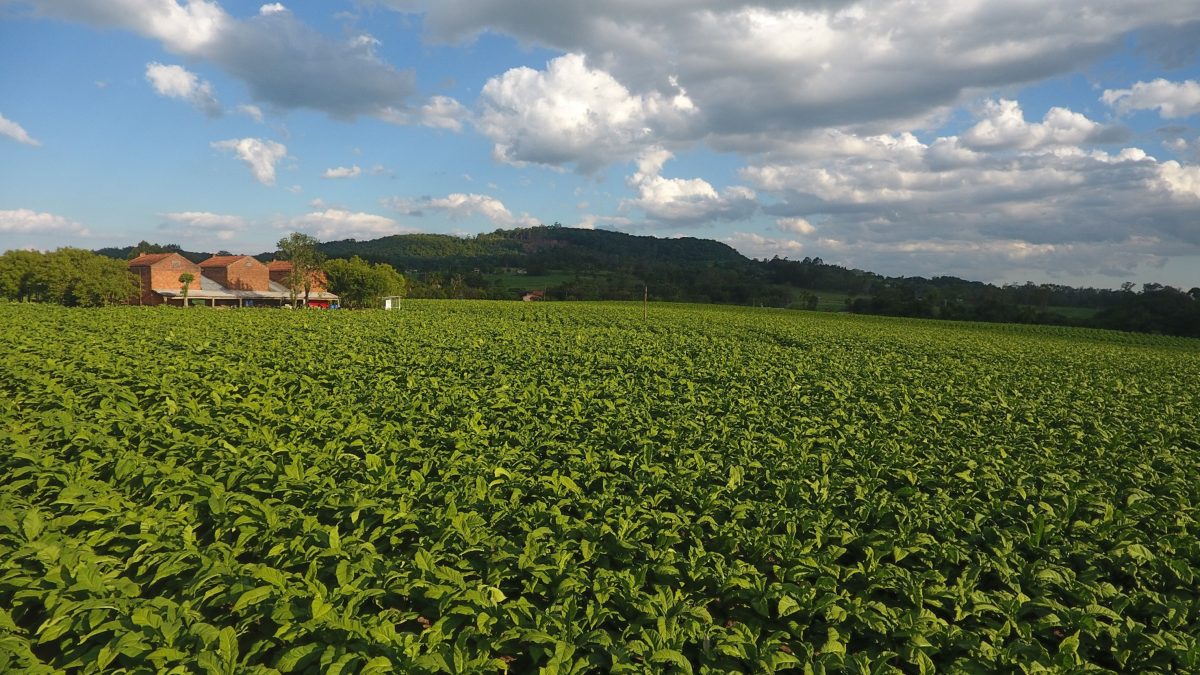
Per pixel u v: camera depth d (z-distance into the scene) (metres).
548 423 15.56
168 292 87.06
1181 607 7.68
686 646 7.11
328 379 21.14
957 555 8.90
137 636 6.13
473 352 30.30
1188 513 10.98
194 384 18.70
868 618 7.31
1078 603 8.08
